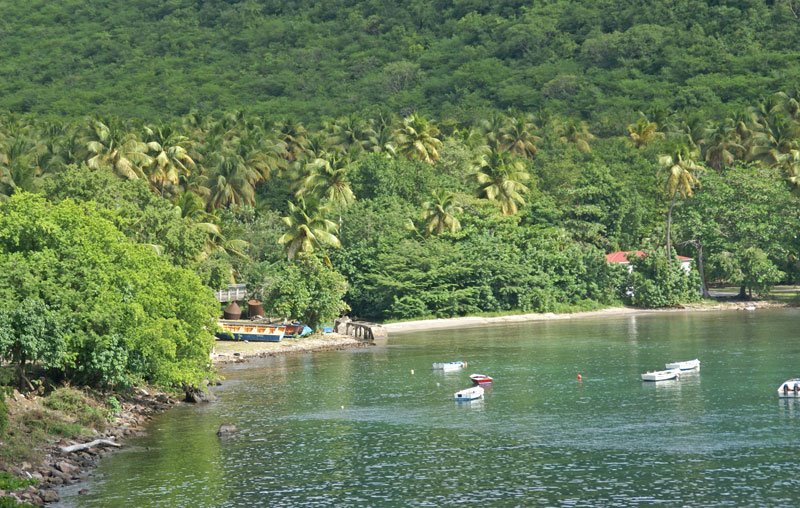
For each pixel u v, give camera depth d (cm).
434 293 19462
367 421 9650
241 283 16900
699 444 8481
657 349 14338
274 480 7638
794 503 6888
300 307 16200
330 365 13462
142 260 10500
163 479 7656
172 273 10688
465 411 10075
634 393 10850
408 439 8875
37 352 8725
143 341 9538
